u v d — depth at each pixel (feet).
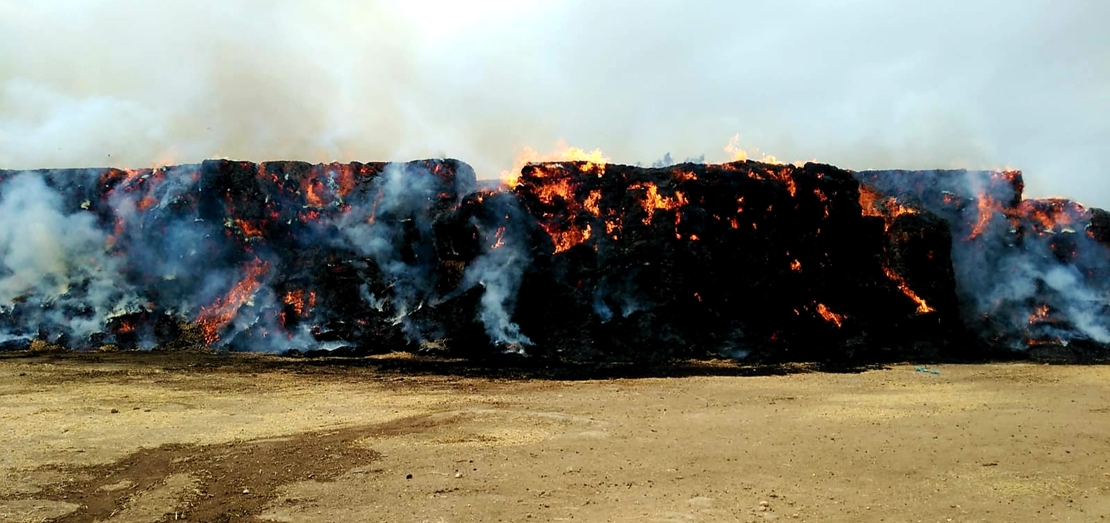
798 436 47.55
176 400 64.39
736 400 62.80
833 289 98.63
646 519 31.24
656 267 96.07
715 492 35.17
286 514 32.63
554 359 89.71
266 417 56.08
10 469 40.47
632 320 92.99
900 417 54.29
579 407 59.36
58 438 48.37
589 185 105.60
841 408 58.49
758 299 96.17
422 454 42.98
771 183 102.94
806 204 102.89
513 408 58.95
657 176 104.94
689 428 50.29
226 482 37.65
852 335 94.68
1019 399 63.00
